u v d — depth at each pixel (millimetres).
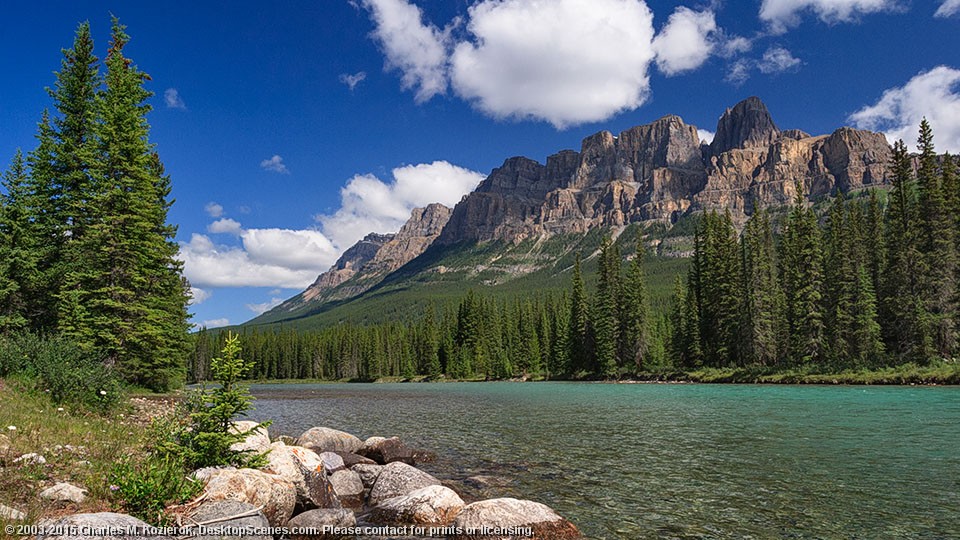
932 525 10484
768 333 73500
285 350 176500
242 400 11836
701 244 94375
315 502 11609
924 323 57375
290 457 12125
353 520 10727
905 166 66562
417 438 23656
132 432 14688
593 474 15367
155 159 42750
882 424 23562
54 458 10164
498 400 49312
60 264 29391
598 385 77438
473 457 18594
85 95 33781
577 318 104500
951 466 15320
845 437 20359
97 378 18344
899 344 63406
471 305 133375
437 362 135125
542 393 59656
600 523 10906
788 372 64625
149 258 31688
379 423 30500
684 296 95312
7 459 9414
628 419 28953
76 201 31125
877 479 13961
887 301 65438
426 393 68750
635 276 93750
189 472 11062
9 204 28906
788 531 10289
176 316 41844
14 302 27703
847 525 10570
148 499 8672
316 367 171125
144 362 32750
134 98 33469
